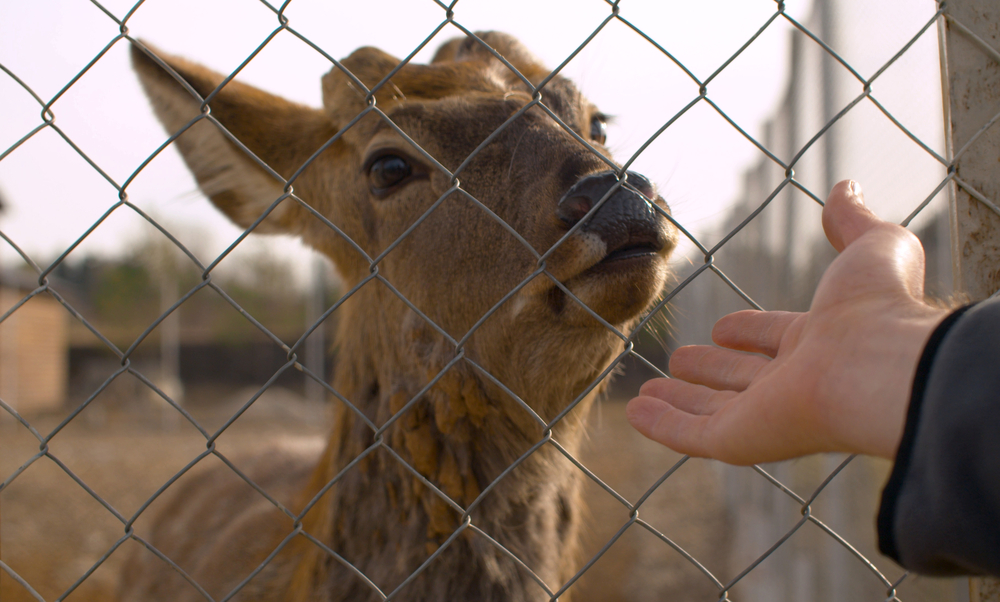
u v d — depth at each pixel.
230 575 2.81
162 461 12.43
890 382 0.87
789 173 1.21
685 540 7.34
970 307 0.85
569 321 1.93
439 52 3.09
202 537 3.58
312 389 18.98
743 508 7.19
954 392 0.80
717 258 9.20
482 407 2.16
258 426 17.47
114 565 6.77
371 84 2.41
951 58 1.36
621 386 22.38
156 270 25.30
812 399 0.94
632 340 1.31
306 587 2.16
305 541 2.42
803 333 1.01
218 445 14.32
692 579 6.34
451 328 2.19
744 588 6.15
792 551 4.85
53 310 26.08
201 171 2.68
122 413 20.55
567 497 2.34
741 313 1.32
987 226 1.35
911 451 0.83
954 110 1.36
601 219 1.76
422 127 2.22
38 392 24.67
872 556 3.14
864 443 0.90
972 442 0.78
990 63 1.35
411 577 1.36
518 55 2.72
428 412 2.19
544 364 2.08
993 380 0.78
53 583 6.26
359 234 2.48
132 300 32.50
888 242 1.01
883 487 0.85
